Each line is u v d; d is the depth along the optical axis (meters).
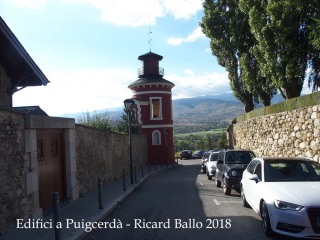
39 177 11.05
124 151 27.33
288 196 7.79
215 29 30.28
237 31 28.00
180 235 8.42
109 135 21.78
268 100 27.47
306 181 8.87
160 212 11.50
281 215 7.59
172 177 26.64
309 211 7.34
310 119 16.33
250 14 19.89
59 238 7.36
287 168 9.52
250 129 28.45
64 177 13.38
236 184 14.74
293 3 17.19
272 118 22.12
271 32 18.88
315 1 17.00
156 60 49.47
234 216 10.37
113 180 22.44
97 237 8.55
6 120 8.71
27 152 9.81
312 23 17.12
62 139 13.38
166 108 48.25
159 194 16.12
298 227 7.39
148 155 47.53
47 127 11.20
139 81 48.22
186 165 47.84
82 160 15.64
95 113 34.56
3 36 11.68
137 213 11.52
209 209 11.66
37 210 10.21
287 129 19.42
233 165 15.73
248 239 7.88
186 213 11.12
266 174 9.34
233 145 38.19
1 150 8.40
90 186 16.77
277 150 21.08
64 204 12.47
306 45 18.34
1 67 13.14
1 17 10.84
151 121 47.62
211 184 19.98
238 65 31.09
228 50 30.53
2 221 8.35
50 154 12.13
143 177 25.19
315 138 15.76
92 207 12.06
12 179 8.90
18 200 9.14
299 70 19.06
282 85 19.78
